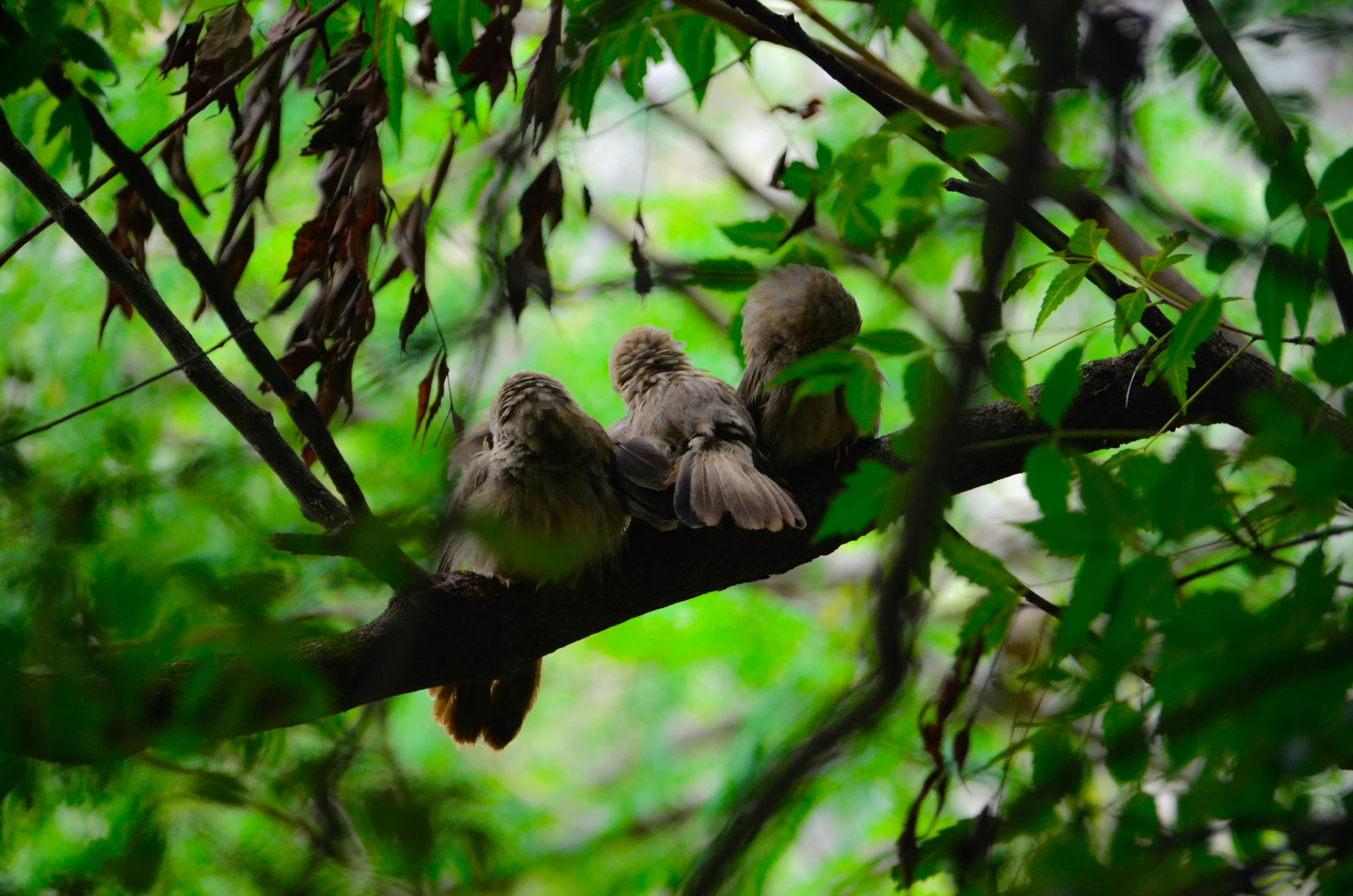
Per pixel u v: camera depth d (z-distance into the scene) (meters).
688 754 15.94
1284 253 4.70
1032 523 4.65
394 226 7.61
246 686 4.55
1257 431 4.56
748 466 7.56
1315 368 4.44
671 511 7.21
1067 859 4.93
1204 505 4.38
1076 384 4.68
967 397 4.39
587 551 7.07
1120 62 6.89
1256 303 4.74
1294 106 7.54
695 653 15.53
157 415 9.12
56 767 4.94
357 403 9.70
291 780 5.24
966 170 5.75
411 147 13.62
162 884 5.11
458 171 13.13
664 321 16.31
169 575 4.26
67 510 4.68
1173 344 5.05
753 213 17.23
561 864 9.42
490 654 6.82
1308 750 4.50
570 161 10.07
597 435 7.31
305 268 6.76
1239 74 5.89
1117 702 5.29
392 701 6.58
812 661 14.69
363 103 6.52
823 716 5.64
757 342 8.27
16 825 5.07
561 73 6.92
